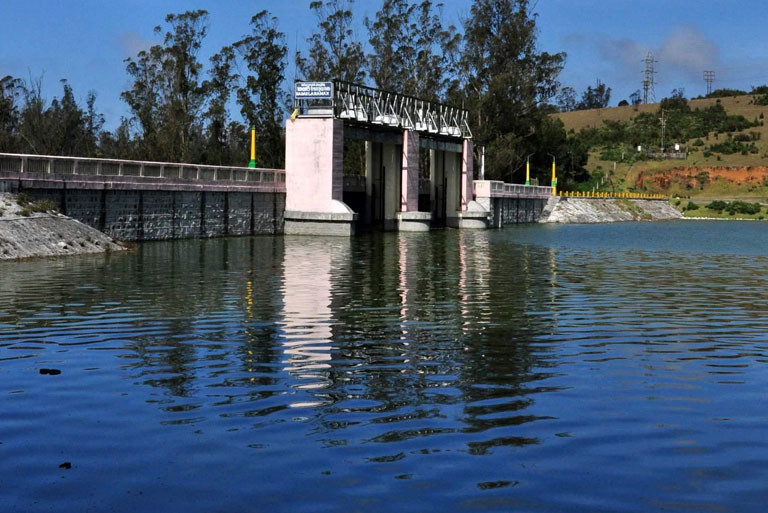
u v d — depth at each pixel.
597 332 18.98
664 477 9.12
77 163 44.97
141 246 47.22
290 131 65.31
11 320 20.09
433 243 57.16
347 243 55.03
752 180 171.38
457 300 24.88
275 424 11.09
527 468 9.38
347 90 66.38
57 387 13.19
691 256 46.81
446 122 84.88
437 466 9.45
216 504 8.38
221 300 24.12
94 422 11.20
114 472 9.27
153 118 85.81
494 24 114.06
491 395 12.73
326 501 8.44
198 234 56.31
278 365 14.95
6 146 81.50
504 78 109.50
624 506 8.31
